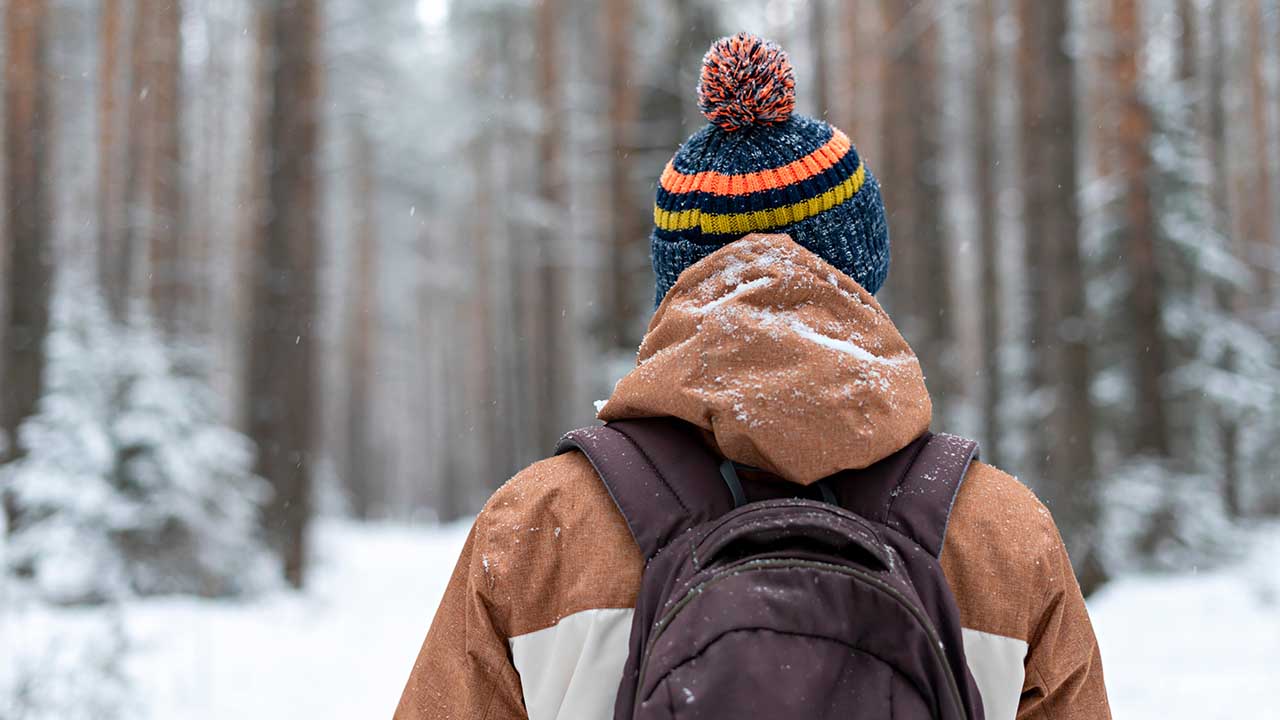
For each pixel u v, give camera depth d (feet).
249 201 85.15
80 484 33.76
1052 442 32.63
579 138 76.33
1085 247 44.96
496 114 86.38
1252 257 79.82
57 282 40.70
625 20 46.24
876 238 4.38
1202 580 32.42
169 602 32.86
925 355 45.29
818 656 3.16
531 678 3.78
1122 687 21.81
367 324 115.85
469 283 122.42
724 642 3.17
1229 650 23.67
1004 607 3.67
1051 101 33.22
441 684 4.05
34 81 40.29
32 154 39.75
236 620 30.60
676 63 42.04
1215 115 76.18
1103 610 29.27
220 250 94.53
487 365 107.65
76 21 69.31
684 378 3.69
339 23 82.02
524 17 87.97
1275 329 62.90
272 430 39.09
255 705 21.01
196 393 40.06
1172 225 45.83
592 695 3.63
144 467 35.32
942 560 3.68
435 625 4.17
